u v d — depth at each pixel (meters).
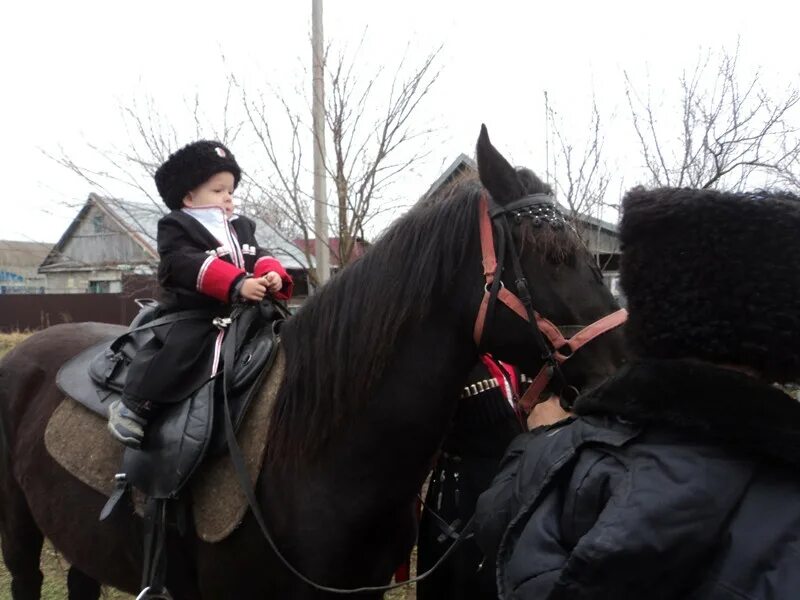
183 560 2.03
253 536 1.86
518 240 1.74
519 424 2.24
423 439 1.82
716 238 0.96
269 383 1.96
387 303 1.79
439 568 2.31
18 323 18.77
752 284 0.94
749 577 0.86
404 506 1.90
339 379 1.81
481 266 1.76
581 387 1.70
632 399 1.00
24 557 2.79
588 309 1.70
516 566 1.03
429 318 1.79
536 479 1.11
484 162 1.77
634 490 0.92
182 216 2.11
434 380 1.79
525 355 1.75
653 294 1.01
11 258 31.73
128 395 1.95
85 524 2.24
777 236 0.95
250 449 1.89
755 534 0.88
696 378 0.95
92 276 22.73
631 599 0.89
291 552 1.80
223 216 2.19
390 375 1.80
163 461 1.88
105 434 2.23
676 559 0.88
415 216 1.86
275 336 2.05
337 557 1.80
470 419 2.26
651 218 1.01
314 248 5.53
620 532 0.89
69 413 2.38
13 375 2.78
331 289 1.92
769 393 0.93
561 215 1.76
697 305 0.97
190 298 2.06
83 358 2.56
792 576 0.84
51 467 2.37
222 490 1.89
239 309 2.07
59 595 3.70
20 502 2.69
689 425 0.94
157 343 2.05
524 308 1.71
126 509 2.10
